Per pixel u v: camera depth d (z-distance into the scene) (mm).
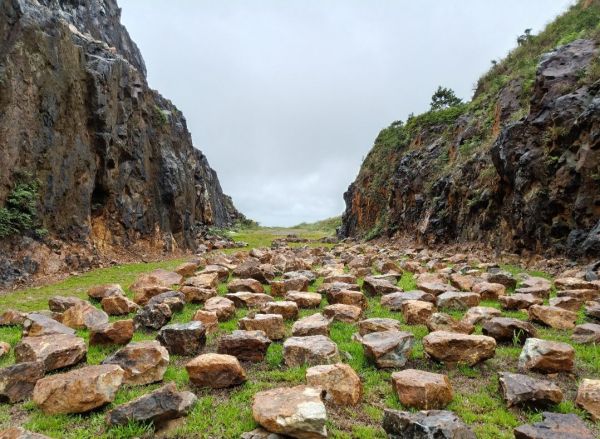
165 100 40844
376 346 6895
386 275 13703
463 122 34406
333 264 19766
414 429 4355
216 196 66000
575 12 30766
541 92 19281
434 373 6004
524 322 7988
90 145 21203
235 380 6121
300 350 6824
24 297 12891
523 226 18562
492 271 15484
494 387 6086
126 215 24062
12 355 7492
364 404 5562
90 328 8742
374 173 48875
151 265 21328
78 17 38625
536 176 17953
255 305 11000
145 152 26953
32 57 17078
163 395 5164
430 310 9312
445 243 27672
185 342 7559
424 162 36062
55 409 5238
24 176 16438
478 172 25156
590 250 14492
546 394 5352
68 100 19297
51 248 17469
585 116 15781
